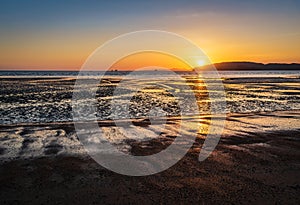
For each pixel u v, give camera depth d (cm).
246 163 770
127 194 586
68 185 626
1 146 892
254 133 1105
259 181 652
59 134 1058
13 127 1167
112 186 624
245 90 3797
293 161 788
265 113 1650
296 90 3794
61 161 770
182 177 674
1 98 2497
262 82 6009
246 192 595
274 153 856
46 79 6712
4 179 651
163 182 646
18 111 1789
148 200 560
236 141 988
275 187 620
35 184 629
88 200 560
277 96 2975
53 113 1731
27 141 953
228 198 568
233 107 2130
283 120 1400
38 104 2152
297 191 601
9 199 562
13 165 734
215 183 640
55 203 548
